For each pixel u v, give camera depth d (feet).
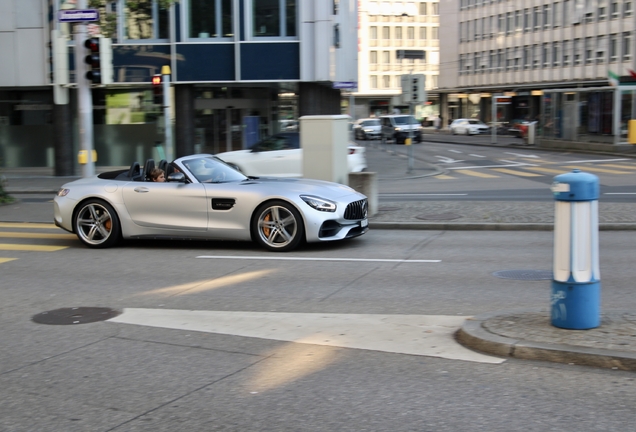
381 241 37.14
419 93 82.53
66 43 57.16
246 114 97.40
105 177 37.42
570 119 124.57
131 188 35.58
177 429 13.53
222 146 96.84
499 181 74.59
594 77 185.06
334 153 43.11
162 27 87.66
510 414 13.89
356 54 138.62
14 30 87.15
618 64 175.32
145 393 15.49
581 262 18.07
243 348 18.67
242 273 29.19
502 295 24.57
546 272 28.58
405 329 20.10
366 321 21.09
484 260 31.42
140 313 22.79
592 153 114.62
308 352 18.15
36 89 94.12
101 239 36.14
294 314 22.18
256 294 25.32
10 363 17.85
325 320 21.34
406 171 89.66
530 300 23.79
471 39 247.70
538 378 15.81
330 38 86.33
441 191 66.03
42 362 17.87
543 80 207.62
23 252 35.65
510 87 222.48
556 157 108.68
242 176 37.29
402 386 15.55
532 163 98.43
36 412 14.53
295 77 86.43
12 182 82.43
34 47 87.15
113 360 17.89
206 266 30.91
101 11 72.23
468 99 255.91
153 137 95.50
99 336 20.17
